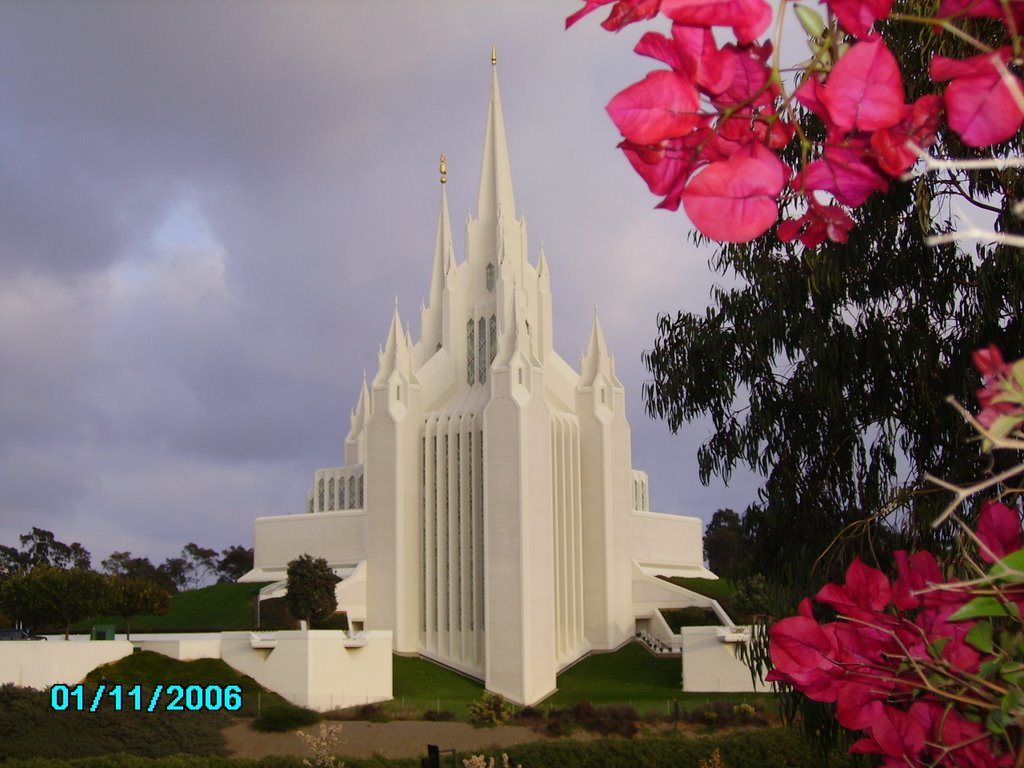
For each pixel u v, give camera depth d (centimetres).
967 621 547
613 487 10206
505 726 6681
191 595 11706
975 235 338
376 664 7712
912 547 1884
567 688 8881
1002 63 373
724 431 2281
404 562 9625
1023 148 1555
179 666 7088
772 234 2109
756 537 2227
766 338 2139
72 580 8556
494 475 8988
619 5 390
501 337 9344
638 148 417
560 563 9575
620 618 9981
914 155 411
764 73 408
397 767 5678
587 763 5756
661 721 6750
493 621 8694
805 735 2028
